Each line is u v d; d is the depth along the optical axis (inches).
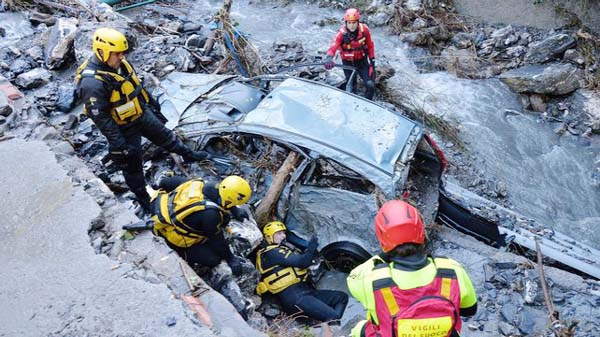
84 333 147.6
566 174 322.7
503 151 332.8
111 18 358.6
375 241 218.7
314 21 441.4
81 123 274.4
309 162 223.5
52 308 154.6
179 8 451.8
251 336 151.1
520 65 390.3
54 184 194.1
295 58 374.3
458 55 402.3
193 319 151.6
